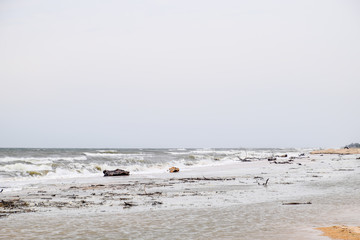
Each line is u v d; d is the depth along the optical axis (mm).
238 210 13086
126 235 9211
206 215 12070
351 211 12539
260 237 8820
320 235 8891
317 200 15422
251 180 26859
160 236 9055
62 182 26234
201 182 25703
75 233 9484
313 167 42094
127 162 49531
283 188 20781
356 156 74812
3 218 11797
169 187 22359
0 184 24484
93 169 37781
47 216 12164
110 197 17500
